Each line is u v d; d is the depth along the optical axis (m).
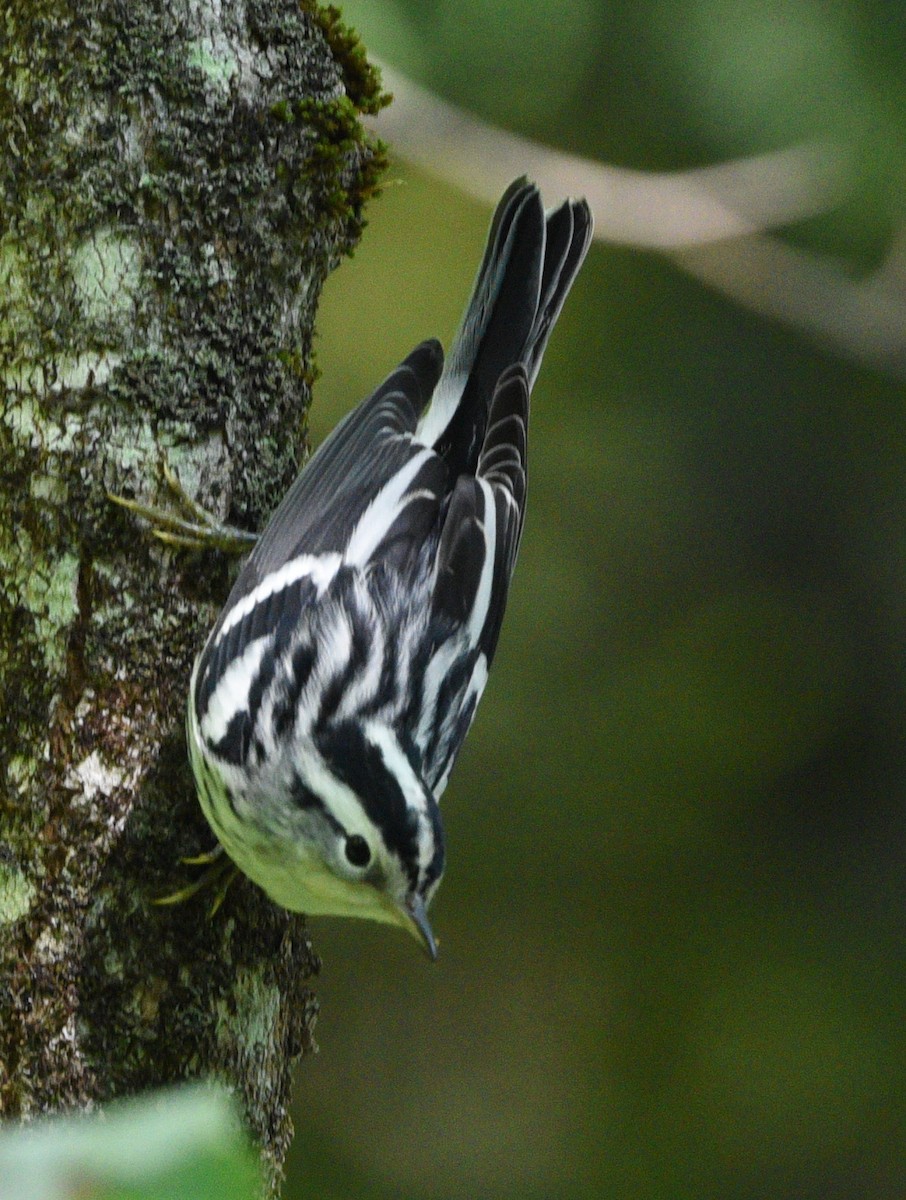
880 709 14.27
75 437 6.29
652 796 13.98
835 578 14.51
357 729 6.55
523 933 13.91
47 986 6.12
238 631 6.31
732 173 12.07
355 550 6.92
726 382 13.92
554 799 13.88
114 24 6.29
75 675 6.25
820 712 14.21
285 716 6.38
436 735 6.91
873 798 14.16
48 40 6.25
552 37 11.51
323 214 6.79
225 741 6.18
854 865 14.09
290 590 6.52
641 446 13.85
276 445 6.71
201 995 6.33
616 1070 13.62
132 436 6.34
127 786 6.28
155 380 6.36
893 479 14.38
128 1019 6.20
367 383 13.25
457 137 11.91
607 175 12.04
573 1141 13.40
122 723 6.29
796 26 11.66
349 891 6.55
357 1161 13.41
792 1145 13.26
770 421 14.13
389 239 13.48
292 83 6.62
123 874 6.25
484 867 13.84
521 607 13.79
